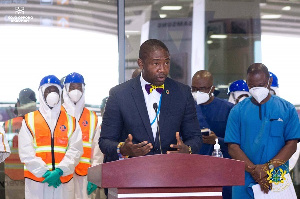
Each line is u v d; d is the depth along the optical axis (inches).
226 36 334.3
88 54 327.6
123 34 328.2
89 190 262.2
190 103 158.4
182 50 332.5
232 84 282.0
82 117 269.7
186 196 123.4
